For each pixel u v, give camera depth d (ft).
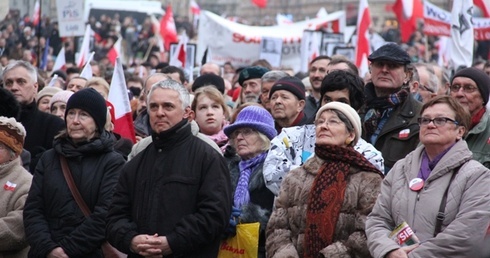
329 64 71.46
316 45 125.39
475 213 45.96
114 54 131.03
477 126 57.88
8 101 66.33
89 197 55.93
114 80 70.03
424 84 76.95
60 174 56.44
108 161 56.70
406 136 58.90
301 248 50.21
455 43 96.84
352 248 49.06
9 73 70.28
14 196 58.39
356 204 49.52
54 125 70.69
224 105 66.90
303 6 390.63
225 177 52.11
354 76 58.23
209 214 50.93
